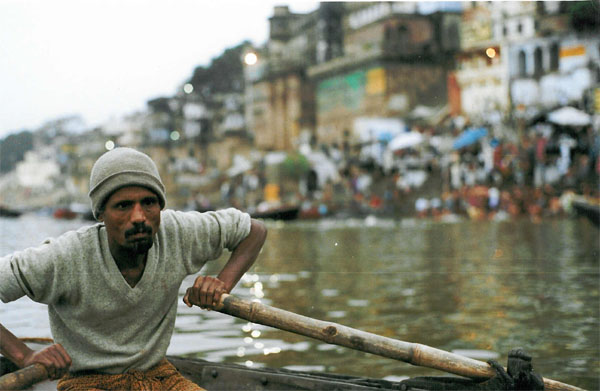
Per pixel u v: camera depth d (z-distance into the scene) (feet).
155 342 9.81
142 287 9.39
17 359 8.90
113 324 9.51
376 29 178.91
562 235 65.21
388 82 172.14
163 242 9.55
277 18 225.56
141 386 9.59
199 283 10.00
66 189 354.13
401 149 134.72
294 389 11.77
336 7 203.51
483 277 36.17
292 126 213.25
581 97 125.49
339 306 27.48
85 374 9.66
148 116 291.38
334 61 186.70
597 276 35.58
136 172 8.93
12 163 425.28
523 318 24.47
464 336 21.70
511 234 68.64
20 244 71.97
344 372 17.39
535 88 145.69
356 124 167.73
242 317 10.10
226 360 18.45
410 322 24.07
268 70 227.61
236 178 196.44
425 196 124.26
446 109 160.15
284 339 20.76
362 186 138.21
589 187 102.53
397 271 39.52
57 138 382.83
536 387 10.16
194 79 274.77
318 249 57.67
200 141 272.10
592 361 18.34
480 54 156.46
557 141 108.78
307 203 147.95
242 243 10.34
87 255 9.20
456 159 119.44
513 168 110.73
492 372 10.45
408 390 10.96
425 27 175.22
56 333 9.60
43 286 9.07
